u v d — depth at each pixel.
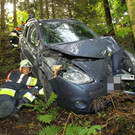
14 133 2.75
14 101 3.23
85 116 2.95
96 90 2.68
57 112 3.11
